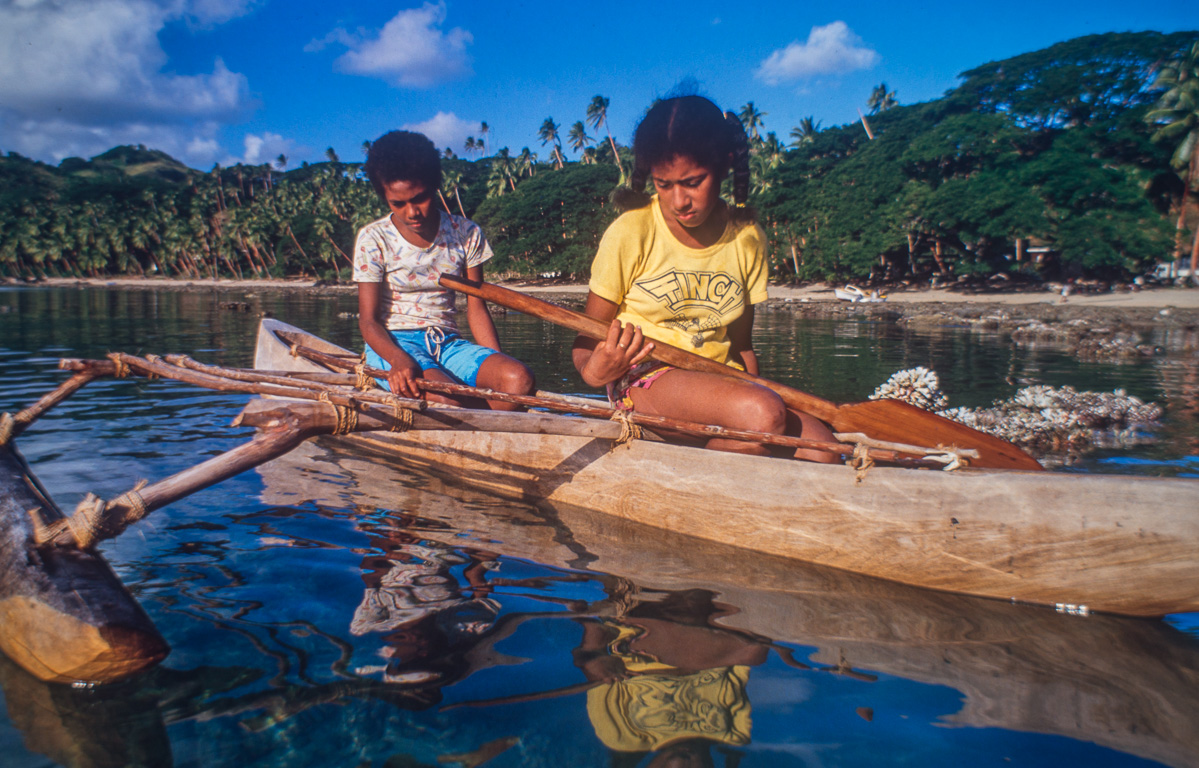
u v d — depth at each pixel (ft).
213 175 324.39
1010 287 109.81
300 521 7.94
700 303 8.36
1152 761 3.90
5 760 3.84
